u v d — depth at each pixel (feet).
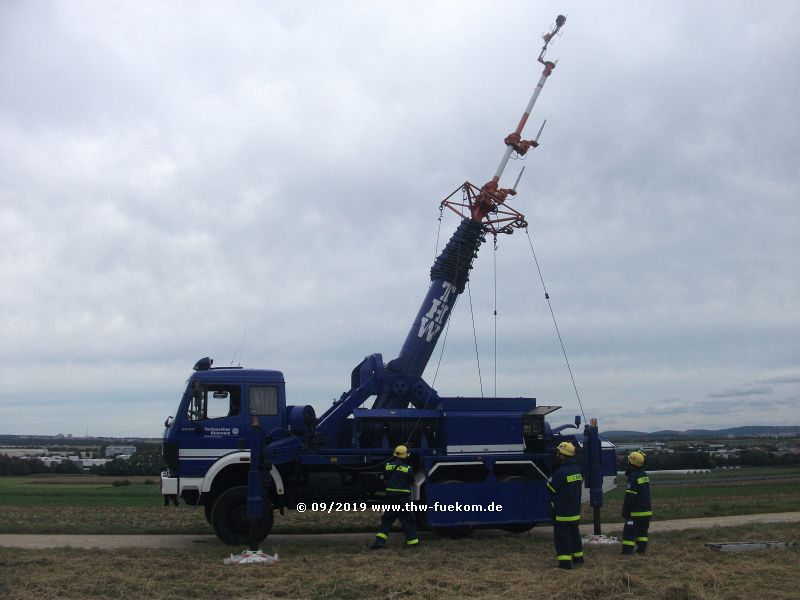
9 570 35.65
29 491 118.21
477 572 36.11
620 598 30.66
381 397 52.39
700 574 35.32
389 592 31.68
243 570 36.14
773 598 30.63
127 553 41.09
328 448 49.52
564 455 37.99
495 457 49.19
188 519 63.93
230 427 47.06
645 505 41.42
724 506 71.67
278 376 48.60
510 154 58.03
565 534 36.94
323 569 36.52
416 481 48.03
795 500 82.07
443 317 54.49
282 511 47.50
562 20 61.16
